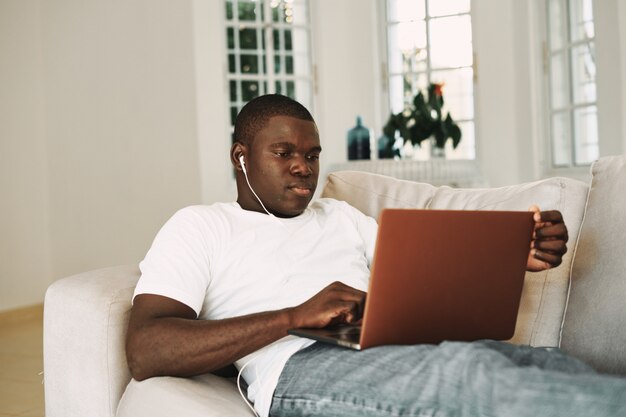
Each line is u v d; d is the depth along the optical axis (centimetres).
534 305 169
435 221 126
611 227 161
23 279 520
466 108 572
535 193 176
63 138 541
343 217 176
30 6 532
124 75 530
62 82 540
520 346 130
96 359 151
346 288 138
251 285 155
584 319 159
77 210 540
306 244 164
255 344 136
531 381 107
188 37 526
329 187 206
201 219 157
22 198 521
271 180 163
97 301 152
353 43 593
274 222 163
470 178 401
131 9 527
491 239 134
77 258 541
